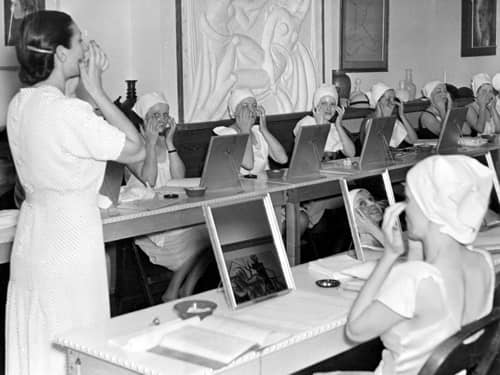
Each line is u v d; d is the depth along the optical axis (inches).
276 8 313.0
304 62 326.6
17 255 128.2
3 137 225.0
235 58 298.2
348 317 95.0
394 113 344.2
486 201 92.9
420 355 89.7
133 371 90.0
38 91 124.0
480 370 91.0
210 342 93.3
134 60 280.8
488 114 329.7
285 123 312.8
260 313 109.1
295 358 100.1
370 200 138.9
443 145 262.4
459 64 415.2
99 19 268.1
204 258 216.7
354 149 275.6
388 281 89.7
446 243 90.7
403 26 393.7
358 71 365.1
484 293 95.1
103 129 123.6
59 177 123.2
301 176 223.0
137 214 171.9
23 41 123.1
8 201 204.8
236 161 203.0
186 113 281.1
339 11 351.3
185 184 213.0
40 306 125.6
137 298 221.1
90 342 96.7
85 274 126.3
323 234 223.8
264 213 118.8
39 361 126.2
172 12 274.8
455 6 412.2
